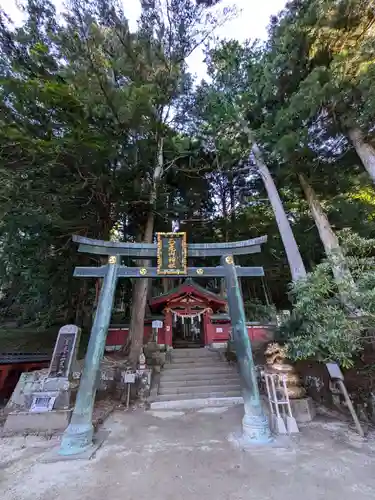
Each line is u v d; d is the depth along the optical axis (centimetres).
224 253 638
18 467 385
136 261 1280
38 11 820
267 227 1570
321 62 885
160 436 515
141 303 1099
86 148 707
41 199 801
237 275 622
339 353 464
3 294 1518
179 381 939
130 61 948
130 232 1402
